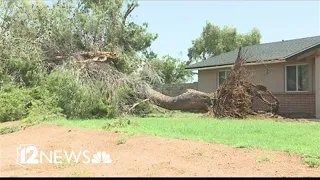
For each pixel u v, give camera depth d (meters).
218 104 23.30
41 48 25.61
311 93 25.80
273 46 32.56
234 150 11.41
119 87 23.89
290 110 27.12
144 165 10.61
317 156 10.28
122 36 29.14
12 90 23.17
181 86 36.25
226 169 9.73
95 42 27.05
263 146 11.86
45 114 20.56
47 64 25.12
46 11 26.22
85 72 24.09
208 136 14.24
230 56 34.38
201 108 25.97
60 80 22.39
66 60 25.12
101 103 22.69
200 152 11.35
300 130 16.31
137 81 25.38
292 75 27.34
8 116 22.20
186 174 9.49
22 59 24.16
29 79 24.31
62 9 26.14
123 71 26.84
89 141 13.98
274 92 28.33
